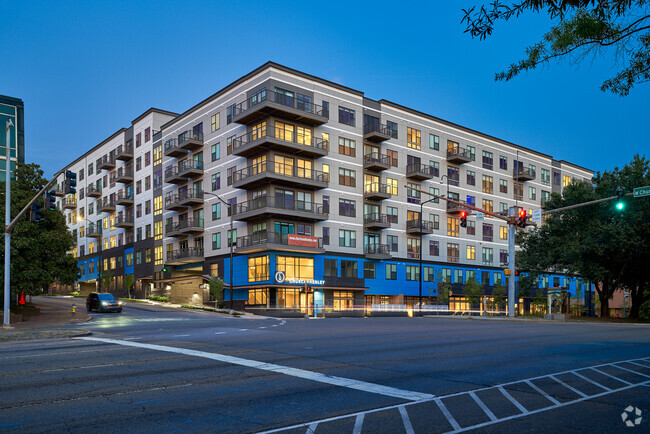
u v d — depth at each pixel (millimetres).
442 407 7598
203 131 55906
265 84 47375
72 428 6500
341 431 6355
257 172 47406
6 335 19984
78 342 16609
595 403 7938
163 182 62219
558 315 35875
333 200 51000
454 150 63594
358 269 52344
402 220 57094
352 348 14602
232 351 13734
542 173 75875
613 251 40625
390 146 56844
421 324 27797
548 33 7293
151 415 7105
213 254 52938
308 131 49500
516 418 7004
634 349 15148
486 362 12008
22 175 35094
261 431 6363
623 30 6879
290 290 47188
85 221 81125
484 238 65938
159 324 27062
